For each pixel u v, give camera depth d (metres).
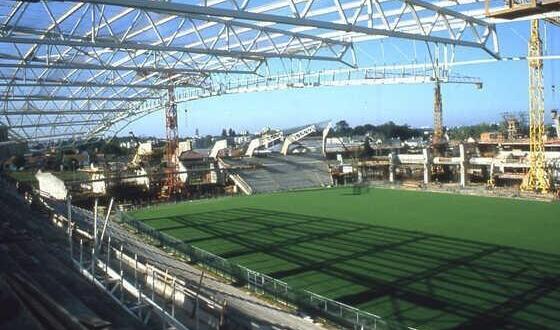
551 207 54.75
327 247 38.56
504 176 74.94
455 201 61.69
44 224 30.67
